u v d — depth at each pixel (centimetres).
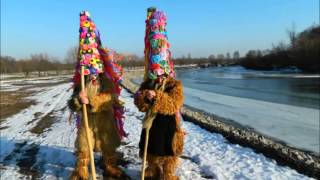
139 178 638
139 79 5619
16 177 692
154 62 556
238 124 1628
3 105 2069
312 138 1356
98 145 614
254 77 5612
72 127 1174
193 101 2530
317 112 1964
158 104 536
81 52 602
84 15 611
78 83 608
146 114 548
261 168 690
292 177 643
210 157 759
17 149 917
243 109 2103
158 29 566
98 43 620
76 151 605
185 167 693
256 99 2622
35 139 1021
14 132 1162
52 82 4797
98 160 735
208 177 645
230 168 689
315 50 7312
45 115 1545
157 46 559
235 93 3106
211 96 2877
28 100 2325
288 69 8125
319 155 1112
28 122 1370
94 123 606
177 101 544
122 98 2100
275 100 2541
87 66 598
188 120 1290
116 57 637
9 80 5997
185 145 866
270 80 4706
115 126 627
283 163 749
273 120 1730
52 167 736
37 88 3603
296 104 2309
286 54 8450
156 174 597
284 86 3691
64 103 2017
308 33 9231
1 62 10319
